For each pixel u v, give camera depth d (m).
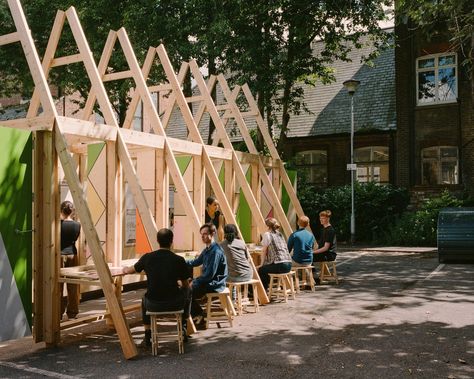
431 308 7.88
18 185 5.91
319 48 26.44
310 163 23.95
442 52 20.55
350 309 7.91
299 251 9.59
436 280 10.72
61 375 4.92
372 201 19.73
